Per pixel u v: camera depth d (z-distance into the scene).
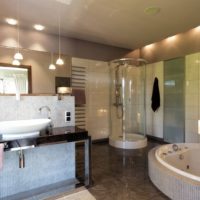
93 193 2.02
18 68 2.78
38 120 1.96
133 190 2.06
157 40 3.90
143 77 4.45
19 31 3.24
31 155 2.08
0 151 1.57
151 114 4.41
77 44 3.86
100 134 4.25
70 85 3.48
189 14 2.65
